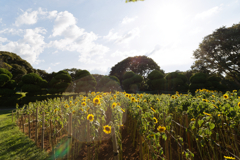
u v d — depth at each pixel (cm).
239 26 2031
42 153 343
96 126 254
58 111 395
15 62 3225
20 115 621
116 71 3978
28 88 1546
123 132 468
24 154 347
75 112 341
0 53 2966
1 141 445
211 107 223
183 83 2169
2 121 780
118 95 691
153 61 3788
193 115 254
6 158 332
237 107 197
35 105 603
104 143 386
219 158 252
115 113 319
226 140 284
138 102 413
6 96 1477
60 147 367
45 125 441
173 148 309
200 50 2469
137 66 3762
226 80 2352
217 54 2252
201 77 1889
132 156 302
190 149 274
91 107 387
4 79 1454
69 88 2130
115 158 186
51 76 4112
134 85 2728
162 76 2438
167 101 411
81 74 2400
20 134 512
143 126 238
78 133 349
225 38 2089
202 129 187
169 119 242
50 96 1702
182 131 343
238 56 2047
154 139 201
